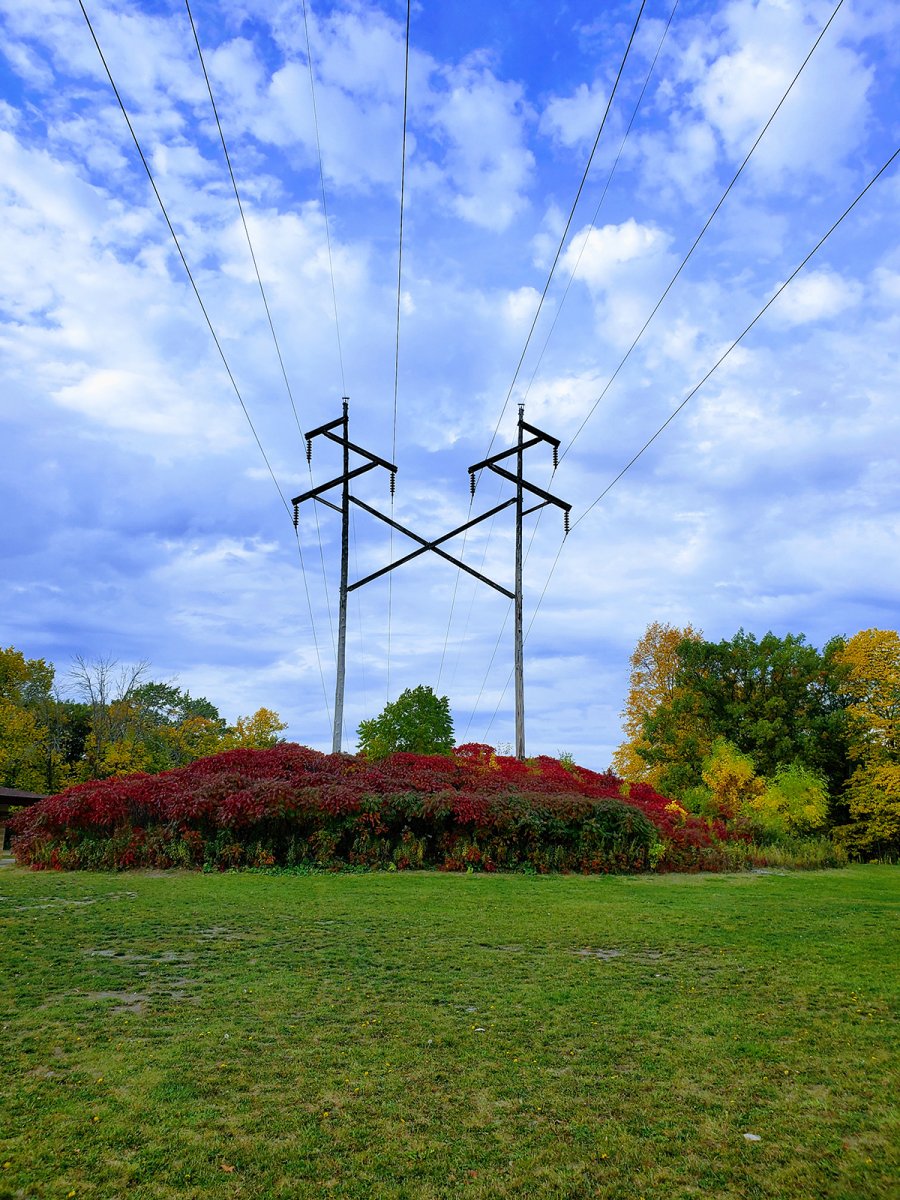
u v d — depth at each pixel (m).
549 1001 6.33
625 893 12.52
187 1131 4.04
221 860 14.48
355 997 6.34
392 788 16.67
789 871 18.27
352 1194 3.54
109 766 43.34
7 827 16.45
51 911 9.87
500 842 15.34
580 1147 3.98
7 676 44.78
